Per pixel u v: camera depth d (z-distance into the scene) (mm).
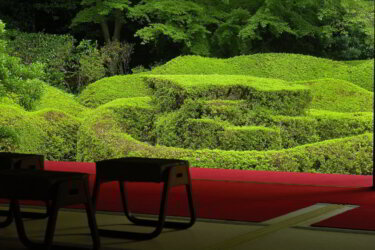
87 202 3861
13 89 9867
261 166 9500
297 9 17984
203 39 18062
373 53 18609
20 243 4195
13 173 3861
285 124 10758
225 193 6766
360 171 9305
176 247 4043
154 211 5461
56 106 12906
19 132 10180
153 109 11672
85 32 20781
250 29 17031
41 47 16547
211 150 9828
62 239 4289
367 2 17797
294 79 14367
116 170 4410
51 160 11117
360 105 12781
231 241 4164
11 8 19641
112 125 10883
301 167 9461
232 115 10680
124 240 4297
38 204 5797
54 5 19750
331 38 18188
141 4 18938
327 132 11148
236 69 14703
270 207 5746
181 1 17766
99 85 13836
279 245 4047
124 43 18109
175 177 4391
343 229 4562
